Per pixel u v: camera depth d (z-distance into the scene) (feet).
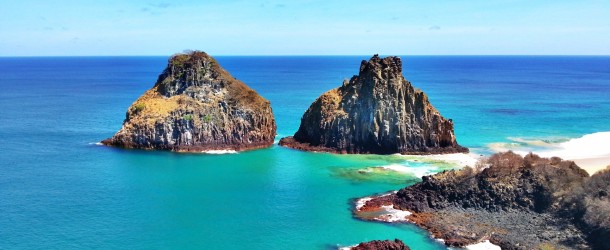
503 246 241.14
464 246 242.99
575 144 489.26
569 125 606.55
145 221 277.23
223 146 464.65
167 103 471.21
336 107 471.62
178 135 452.35
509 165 295.48
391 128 450.71
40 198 311.88
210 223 276.00
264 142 482.69
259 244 249.55
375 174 376.68
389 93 453.17
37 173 368.48
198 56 499.10
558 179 280.10
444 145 459.73
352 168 394.73
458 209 283.59
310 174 376.68
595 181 268.82
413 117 453.17
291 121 623.36
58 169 380.37
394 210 292.20
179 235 258.98
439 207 287.28
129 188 335.88
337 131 458.50
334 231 265.13
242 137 475.72
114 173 372.58
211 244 248.93
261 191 333.62
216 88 488.02
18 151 436.76
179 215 287.48
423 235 257.34
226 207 301.84
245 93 499.51
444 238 252.42
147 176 366.22
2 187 332.80
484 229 258.57
